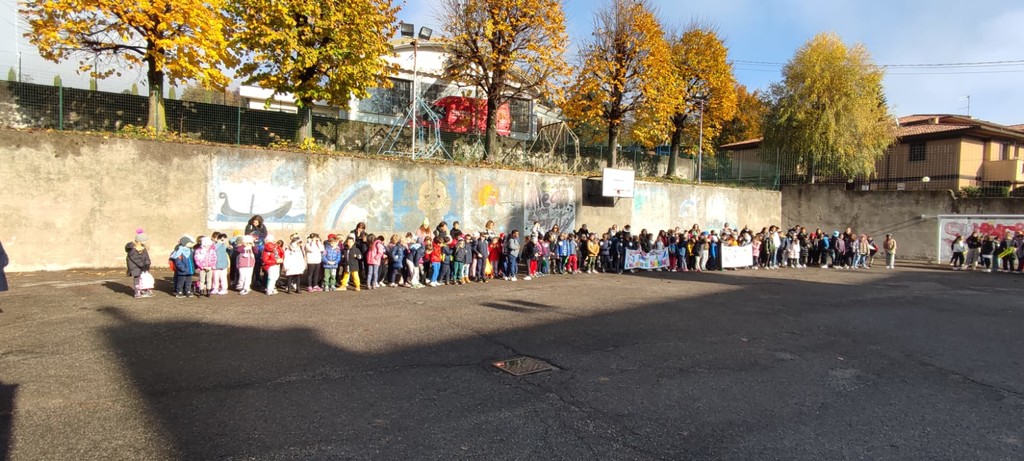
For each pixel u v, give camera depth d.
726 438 4.43
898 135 31.14
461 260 13.85
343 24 16.25
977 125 32.69
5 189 12.09
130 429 4.29
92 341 6.95
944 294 14.05
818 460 4.07
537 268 16.59
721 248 19.62
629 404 5.18
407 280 13.73
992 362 7.18
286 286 12.29
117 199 13.16
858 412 5.14
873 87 28.98
